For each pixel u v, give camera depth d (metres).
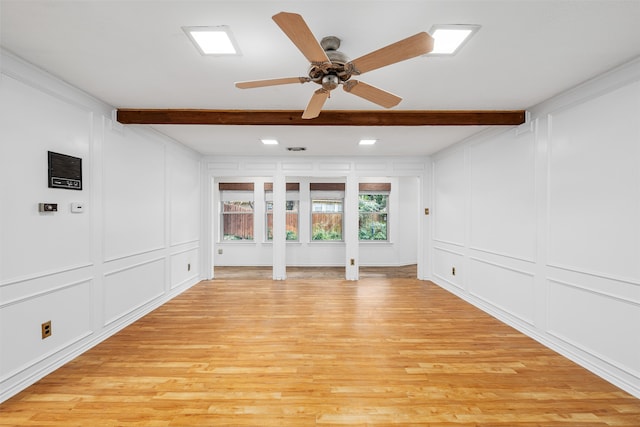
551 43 2.09
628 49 2.16
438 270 5.74
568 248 2.88
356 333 3.44
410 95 3.03
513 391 2.36
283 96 3.10
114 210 3.43
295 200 7.74
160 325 3.67
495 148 4.00
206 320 3.84
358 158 6.04
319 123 3.53
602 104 2.55
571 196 2.85
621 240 2.40
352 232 6.06
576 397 2.29
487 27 1.91
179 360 2.82
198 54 2.26
